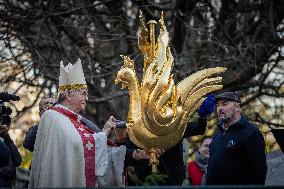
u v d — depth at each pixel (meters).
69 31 20.98
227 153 11.13
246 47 20.88
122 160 11.37
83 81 11.61
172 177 11.73
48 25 20.83
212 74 10.67
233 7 21.89
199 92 10.58
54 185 10.88
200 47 22.36
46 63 20.33
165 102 10.36
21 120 23.62
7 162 11.09
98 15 21.28
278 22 21.92
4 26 20.59
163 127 10.34
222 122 11.53
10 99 11.72
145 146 10.37
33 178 11.11
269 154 13.73
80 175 11.00
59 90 11.59
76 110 11.53
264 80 21.34
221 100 11.34
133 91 10.41
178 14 20.86
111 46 22.95
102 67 20.78
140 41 10.58
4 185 11.79
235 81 21.45
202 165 14.61
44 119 11.19
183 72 19.84
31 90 21.94
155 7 20.61
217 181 11.16
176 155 11.79
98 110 22.89
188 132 11.12
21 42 21.14
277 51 20.94
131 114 10.36
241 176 11.03
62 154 10.97
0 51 20.72
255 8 21.61
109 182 11.41
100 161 11.14
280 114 22.95
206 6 21.47
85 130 11.33
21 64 20.66
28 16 20.47
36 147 11.16
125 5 21.83
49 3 20.67
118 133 12.12
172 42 20.89
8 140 11.90
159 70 10.41
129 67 10.48
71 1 21.69
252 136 11.01
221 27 20.56
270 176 12.59
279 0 21.14
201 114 10.93
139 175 11.80
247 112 23.38
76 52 20.58
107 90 22.03
